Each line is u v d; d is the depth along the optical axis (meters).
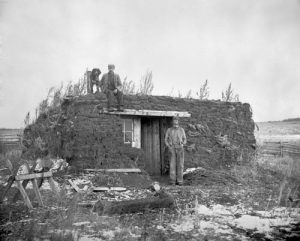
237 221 5.85
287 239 4.98
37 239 4.59
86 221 5.52
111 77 9.95
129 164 9.54
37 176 6.31
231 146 11.60
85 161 9.21
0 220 5.39
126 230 5.09
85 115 9.56
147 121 11.79
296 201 7.37
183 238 4.91
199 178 9.74
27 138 11.25
